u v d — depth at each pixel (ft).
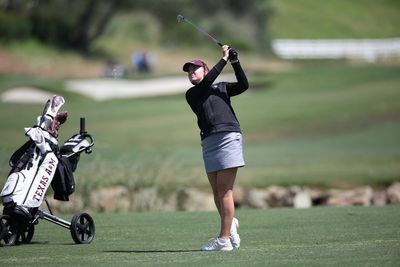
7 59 529.45
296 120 299.58
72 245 89.56
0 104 339.16
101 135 261.65
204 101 80.79
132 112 321.93
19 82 416.87
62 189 92.07
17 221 88.79
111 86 418.92
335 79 416.46
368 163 200.03
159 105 344.08
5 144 202.08
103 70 553.64
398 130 280.51
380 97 343.67
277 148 245.65
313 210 124.88
